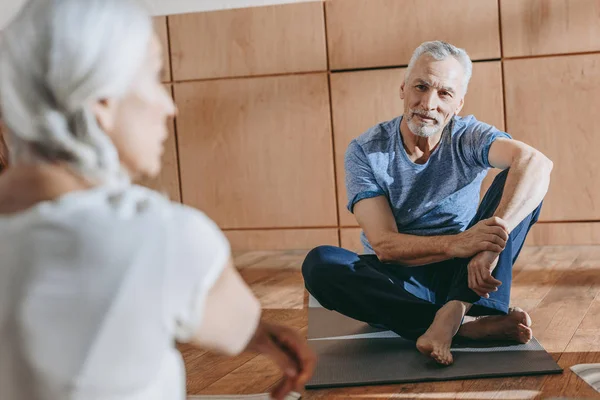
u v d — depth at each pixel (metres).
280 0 3.93
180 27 4.04
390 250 2.28
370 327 2.50
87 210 0.65
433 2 3.79
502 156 2.24
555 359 2.11
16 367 0.63
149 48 0.70
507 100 3.79
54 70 0.64
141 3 0.70
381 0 3.84
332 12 3.89
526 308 2.67
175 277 0.65
